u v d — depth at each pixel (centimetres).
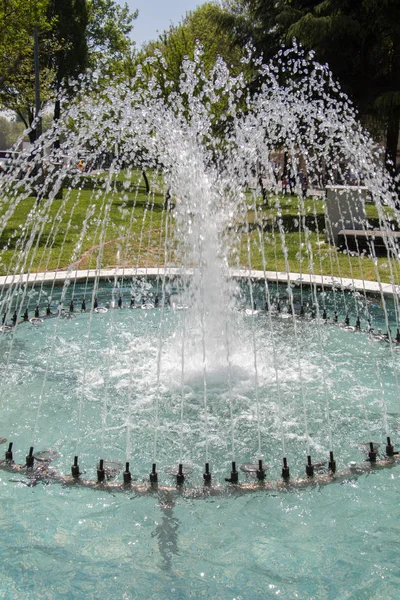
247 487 348
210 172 693
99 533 307
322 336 662
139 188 2403
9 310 752
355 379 529
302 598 264
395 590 268
